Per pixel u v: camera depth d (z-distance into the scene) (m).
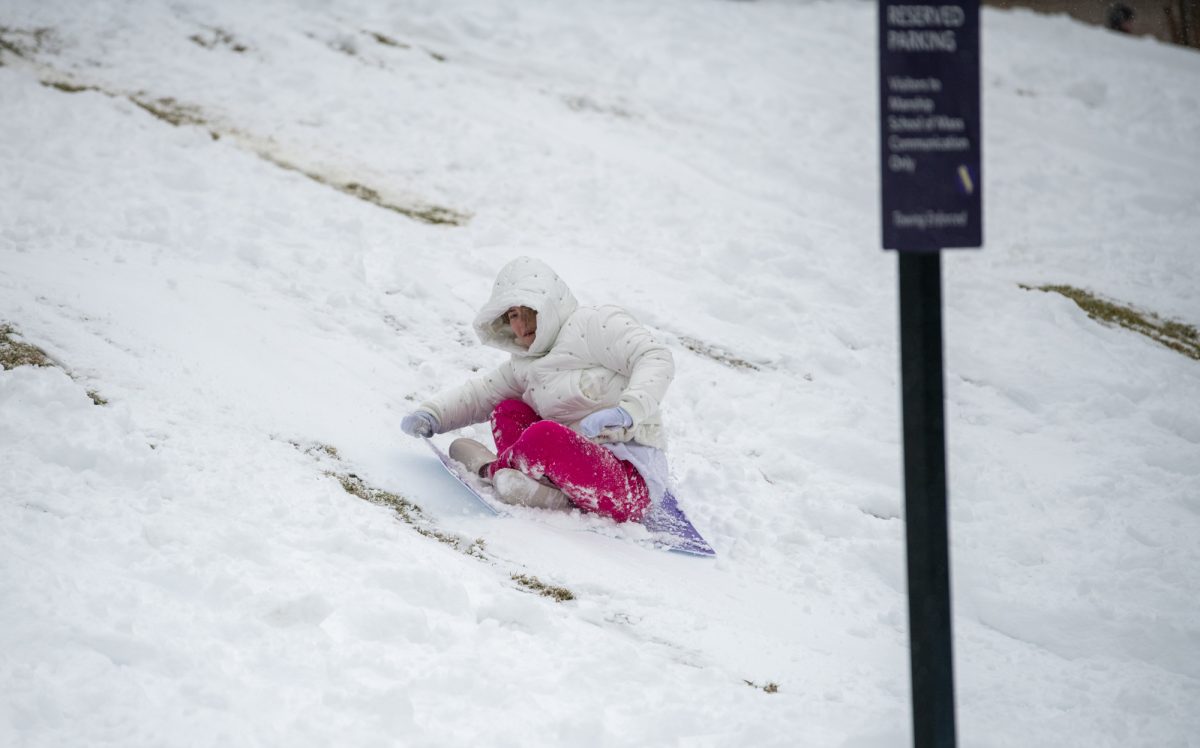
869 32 54.31
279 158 31.67
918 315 9.76
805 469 21.17
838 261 31.67
